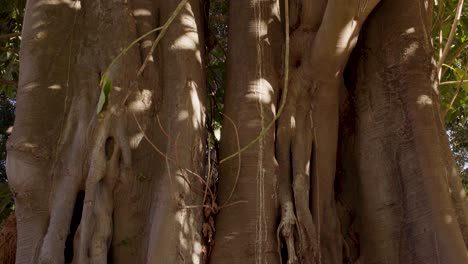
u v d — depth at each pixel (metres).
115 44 4.10
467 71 6.54
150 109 4.01
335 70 4.33
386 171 4.29
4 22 7.43
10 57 7.50
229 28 4.63
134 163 3.84
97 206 3.67
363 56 4.68
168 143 3.86
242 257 3.72
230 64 4.45
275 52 4.52
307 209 3.92
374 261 4.16
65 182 3.76
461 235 3.88
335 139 4.36
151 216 3.70
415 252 3.95
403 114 4.34
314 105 4.35
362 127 4.50
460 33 7.28
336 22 4.05
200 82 4.18
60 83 4.11
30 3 4.36
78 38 4.25
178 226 3.60
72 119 3.99
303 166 4.08
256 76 4.28
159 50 4.23
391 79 4.48
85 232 3.57
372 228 4.24
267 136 4.07
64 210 3.68
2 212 6.65
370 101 4.52
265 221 3.81
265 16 4.57
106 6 4.25
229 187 3.95
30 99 4.02
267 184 3.92
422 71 4.43
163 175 3.78
